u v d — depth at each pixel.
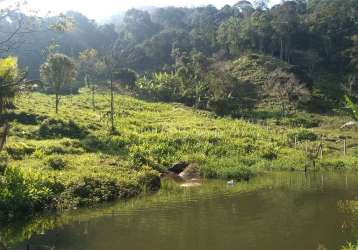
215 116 66.94
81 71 86.62
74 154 33.09
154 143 41.84
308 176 35.31
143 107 66.38
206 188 29.27
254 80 86.31
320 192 27.19
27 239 17.06
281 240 16.67
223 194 26.73
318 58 95.81
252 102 77.88
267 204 23.44
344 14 109.12
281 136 53.84
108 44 129.00
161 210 22.03
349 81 85.94
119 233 17.80
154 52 115.06
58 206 21.89
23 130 39.88
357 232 17.62
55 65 53.31
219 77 81.00
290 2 125.69
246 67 92.81
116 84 86.38
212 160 39.12
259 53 101.75
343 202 23.86
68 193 23.22
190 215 20.84
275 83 81.75
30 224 19.23
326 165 41.12
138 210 22.00
